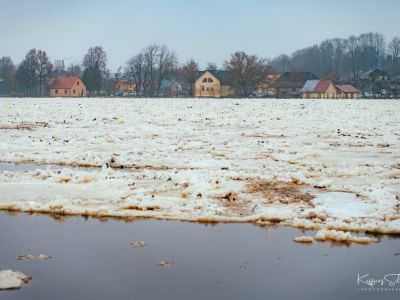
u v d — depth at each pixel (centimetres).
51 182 1434
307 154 1970
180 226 1111
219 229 1093
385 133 2783
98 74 11481
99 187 1381
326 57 18462
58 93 11288
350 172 1638
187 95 11400
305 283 827
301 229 1098
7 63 15238
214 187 1350
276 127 3080
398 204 1238
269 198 1309
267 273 864
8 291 785
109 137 2458
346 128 3041
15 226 1093
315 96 10469
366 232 1080
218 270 873
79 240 1010
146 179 1498
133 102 5844
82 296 772
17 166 1742
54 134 2548
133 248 970
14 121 3275
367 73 14050
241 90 10519
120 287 802
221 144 2302
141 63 11462
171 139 2441
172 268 880
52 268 872
